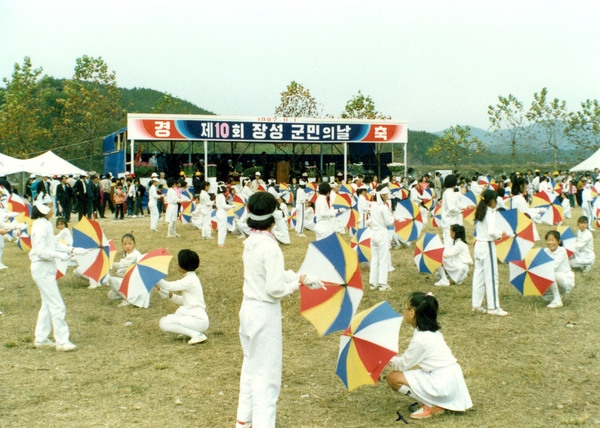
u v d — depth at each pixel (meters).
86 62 47.19
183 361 6.82
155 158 29.08
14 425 5.07
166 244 15.76
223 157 34.22
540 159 51.09
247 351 4.68
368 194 17.67
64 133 46.19
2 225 8.73
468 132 46.22
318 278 5.11
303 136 27.83
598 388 5.82
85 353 7.10
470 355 6.86
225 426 5.10
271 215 4.64
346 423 5.17
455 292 10.01
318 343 7.52
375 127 28.39
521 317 8.39
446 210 12.07
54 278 7.15
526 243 9.00
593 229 18.09
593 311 8.62
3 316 8.77
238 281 11.05
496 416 5.24
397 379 5.34
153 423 5.15
